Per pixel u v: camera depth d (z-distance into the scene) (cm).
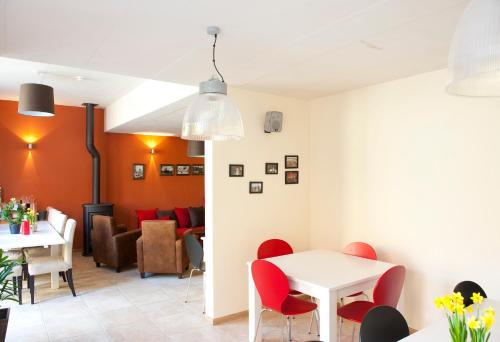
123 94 609
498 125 293
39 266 432
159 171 827
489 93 139
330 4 197
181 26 225
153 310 408
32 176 684
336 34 240
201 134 229
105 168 761
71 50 265
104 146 760
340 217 421
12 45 255
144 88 527
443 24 226
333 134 430
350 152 410
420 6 200
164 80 354
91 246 682
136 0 191
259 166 412
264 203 417
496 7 108
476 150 306
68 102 684
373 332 182
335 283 271
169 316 391
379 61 303
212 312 373
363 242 391
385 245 374
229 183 389
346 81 368
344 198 417
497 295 293
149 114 523
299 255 362
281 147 433
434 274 334
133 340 333
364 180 395
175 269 533
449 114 323
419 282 345
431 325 200
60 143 710
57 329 357
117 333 348
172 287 495
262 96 417
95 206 690
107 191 762
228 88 389
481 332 134
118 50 267
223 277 381
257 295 326
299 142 451
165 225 528
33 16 209
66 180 716
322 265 323
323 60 297
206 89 235
